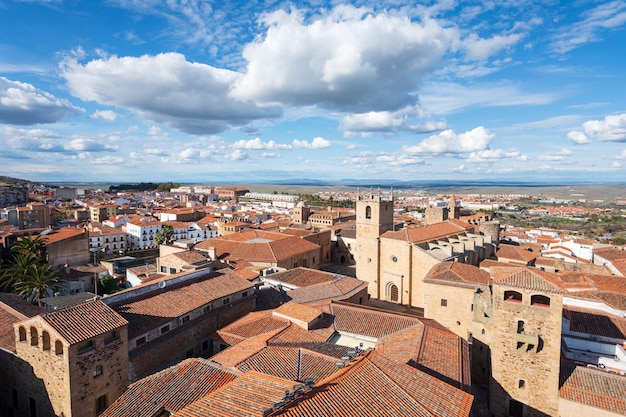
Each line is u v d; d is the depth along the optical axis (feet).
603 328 172.96
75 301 149.38
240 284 194.80
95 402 121.70
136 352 136.87
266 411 75.72
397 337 153.28
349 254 452.76
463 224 379.14
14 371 132.98
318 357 119.44
